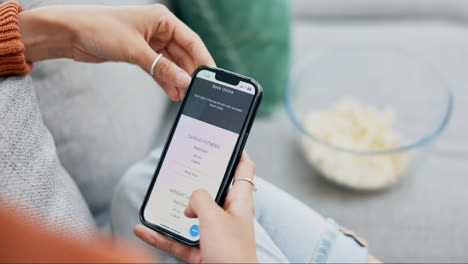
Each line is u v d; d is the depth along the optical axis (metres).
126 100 0.77
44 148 0.52
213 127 0.53
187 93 0.55
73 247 0.16
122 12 0.59
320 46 1.25
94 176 0.75
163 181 0.54
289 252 0.61
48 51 0.60
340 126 1.02
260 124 1.13
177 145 0.54
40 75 0.63
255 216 0.63
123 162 0.79
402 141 1.05
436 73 1.05
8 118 0.48
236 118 0.52
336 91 1.17
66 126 0.68
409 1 1.25
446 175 0.98
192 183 0.53
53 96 0.66
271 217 0.63
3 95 0.49
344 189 0.98
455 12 1.25
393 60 1.12
